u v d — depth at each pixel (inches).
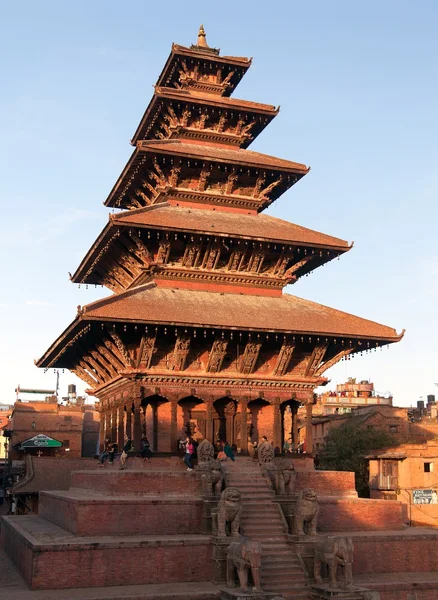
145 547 1370.6
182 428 1881.2
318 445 4426.7
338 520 1658.5
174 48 2338.8
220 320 1809.8
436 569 1584.6
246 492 1583.4
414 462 3093.0
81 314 1662.2
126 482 1555.1
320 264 2244.1
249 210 2253.9
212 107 2294.5
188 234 1931.6
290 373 1980.8
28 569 1363.2
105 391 2098.9
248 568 1322.6
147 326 1733.5
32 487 2461.9
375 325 1994.3
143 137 2500.0
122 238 1993.1
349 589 1350.9
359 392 5821.9
